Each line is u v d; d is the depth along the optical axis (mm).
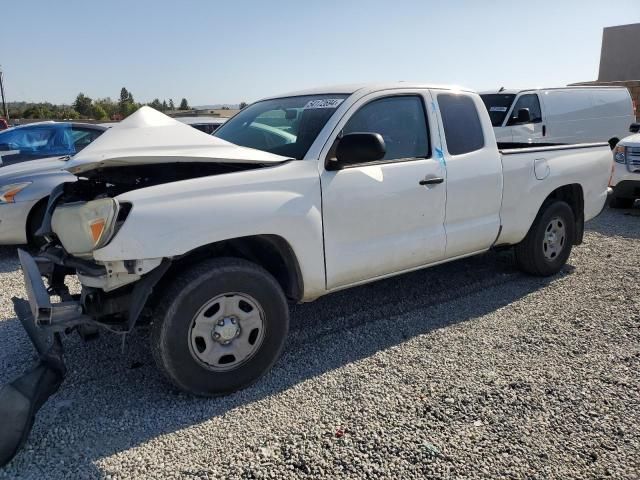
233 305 3277
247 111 4809
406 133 4234
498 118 11906
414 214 4164
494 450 2760
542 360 3727
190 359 3162
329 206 3654
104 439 2900
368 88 4129
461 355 3824
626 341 4000
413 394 3303
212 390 3271
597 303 4805
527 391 3312
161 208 3031
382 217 3961
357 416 3082
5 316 4637
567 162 5457
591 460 2682
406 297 5020
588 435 2873
